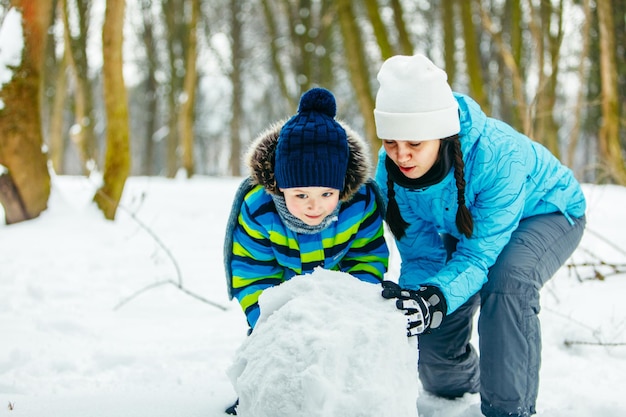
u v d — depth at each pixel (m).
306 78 15.75
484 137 2.23
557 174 2.49
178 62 19.66
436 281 2.17
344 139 2.20
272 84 24.72
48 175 6.76
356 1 15.52
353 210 2.36
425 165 2.21
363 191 2.39
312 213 2.18
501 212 2.22
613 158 7.43
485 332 2.28
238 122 21.34
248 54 21.53
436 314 2.10
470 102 2.33
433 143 2.18
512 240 2.35
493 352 2.25
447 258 2.66
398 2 8.62
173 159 19.42
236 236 2.40
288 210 2.26
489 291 2.27
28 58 6.45
